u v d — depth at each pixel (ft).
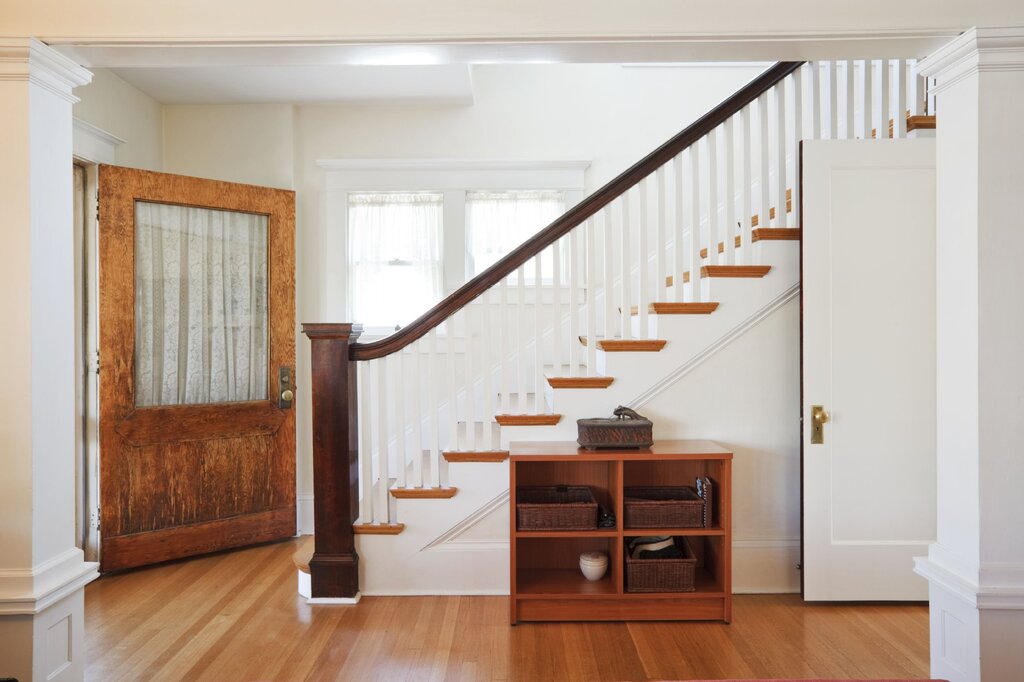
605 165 14.17
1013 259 6.22
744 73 14.14
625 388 10.11
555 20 6.49
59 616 6.63
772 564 10.14
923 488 9.66
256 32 6.50
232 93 13.32
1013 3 6.29
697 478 10.19
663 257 10.33
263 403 13.11
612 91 14.19
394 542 10.12
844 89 10.30
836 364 9.68
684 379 10.12
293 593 10.34
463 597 10.05
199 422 12.28
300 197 14.17
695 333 10.09
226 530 12.55
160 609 9.70
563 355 13.89
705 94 14.19
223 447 12.60
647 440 9.21
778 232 10.02
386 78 12.56
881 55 6.86
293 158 14.03
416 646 8.41
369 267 14.30
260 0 6.50
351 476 10.07
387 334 14.14
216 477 12.50
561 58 6.96
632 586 9.10
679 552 9.47
